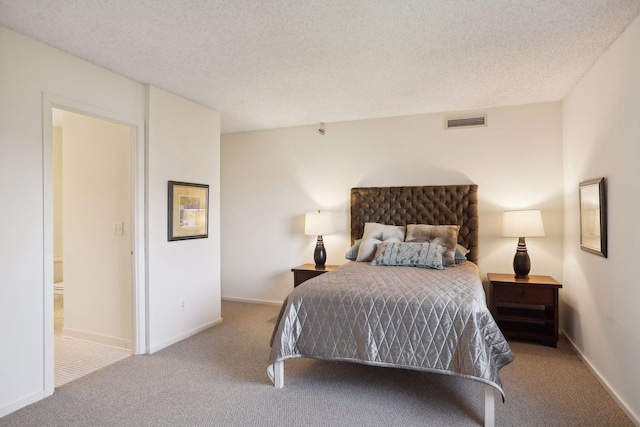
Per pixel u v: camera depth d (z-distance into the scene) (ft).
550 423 7.08
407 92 11.61
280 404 7.83
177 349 11.13
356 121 15.02
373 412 7.51
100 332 11.60
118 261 11.23
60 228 17.93
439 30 7.67
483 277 13.34
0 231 7.45
